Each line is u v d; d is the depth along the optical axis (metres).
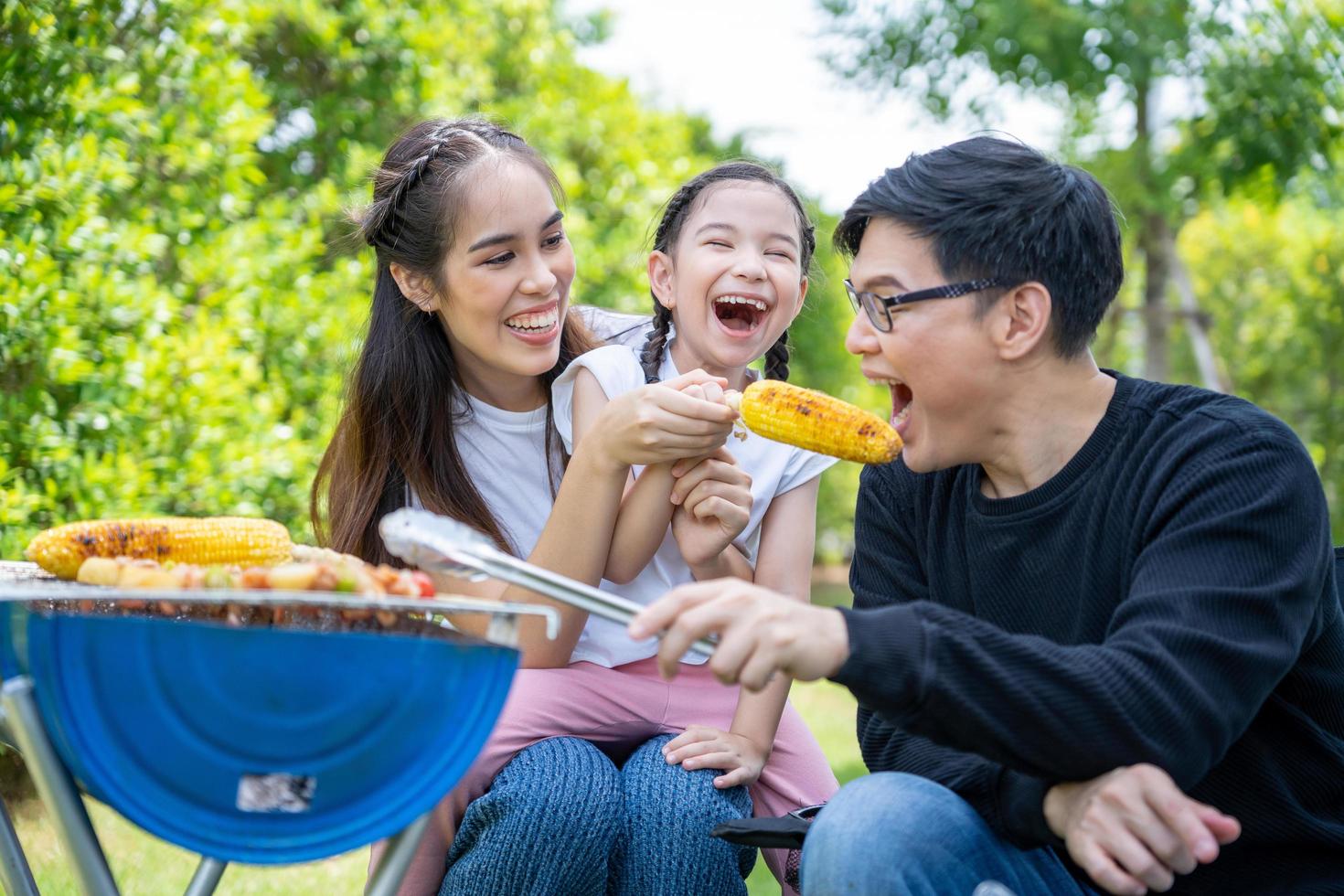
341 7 7.75
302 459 5.27
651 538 2.55
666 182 10.71
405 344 2.79
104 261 4.98
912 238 1.95
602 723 2.57
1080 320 1.96
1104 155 12.67
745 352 2.87
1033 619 2.05
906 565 2.28
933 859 1.81
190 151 5.61
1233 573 1.75
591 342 3.08
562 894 2.19
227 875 3.58
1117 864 1.67
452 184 2.66
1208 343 13.15
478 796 2.39
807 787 2.64
